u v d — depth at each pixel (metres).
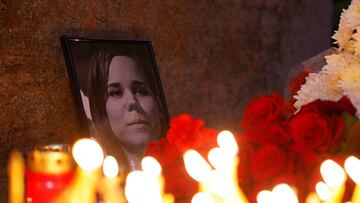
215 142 1.37
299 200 1.27
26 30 2.76
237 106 4.15
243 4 4.21
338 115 1.42
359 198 1.14
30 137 2.77
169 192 1.33
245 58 4.21
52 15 2.90
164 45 3.59
